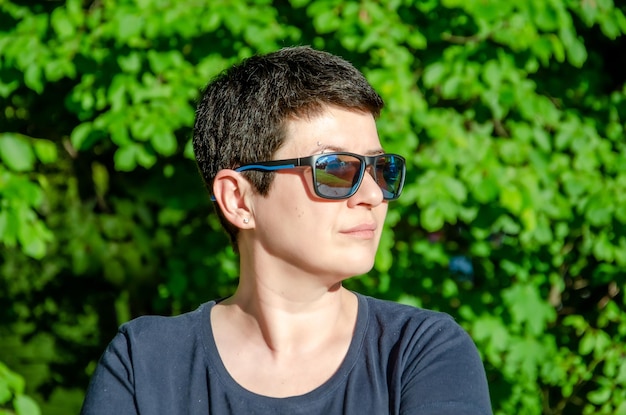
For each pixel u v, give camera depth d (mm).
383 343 1709
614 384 4625
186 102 4094
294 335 1724
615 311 4609
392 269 4438
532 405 4551
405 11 4176
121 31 3914
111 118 4035
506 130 4461
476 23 4027
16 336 6332
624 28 4156
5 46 4211
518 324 4480
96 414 1727
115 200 5453
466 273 4652
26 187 4117
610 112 4570
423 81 4254
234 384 1688
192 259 4762
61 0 4398
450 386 1624
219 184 1796
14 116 5113
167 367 1743
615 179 4383
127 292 5645
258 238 1754
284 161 1701
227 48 4285
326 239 1690
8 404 4281
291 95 1710
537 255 4578
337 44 4242
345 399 1646
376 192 1707
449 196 3902
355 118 1728
